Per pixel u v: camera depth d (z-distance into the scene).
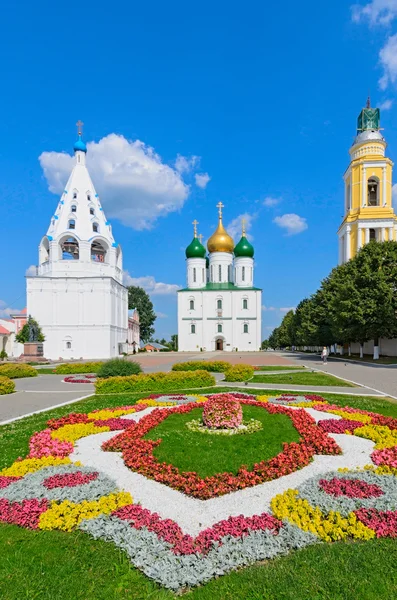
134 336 87.94
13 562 4.99
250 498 6.85
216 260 85.19
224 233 85.44
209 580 4.70
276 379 23.73
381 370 29.84
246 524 5.67
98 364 32.34
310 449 9.08
